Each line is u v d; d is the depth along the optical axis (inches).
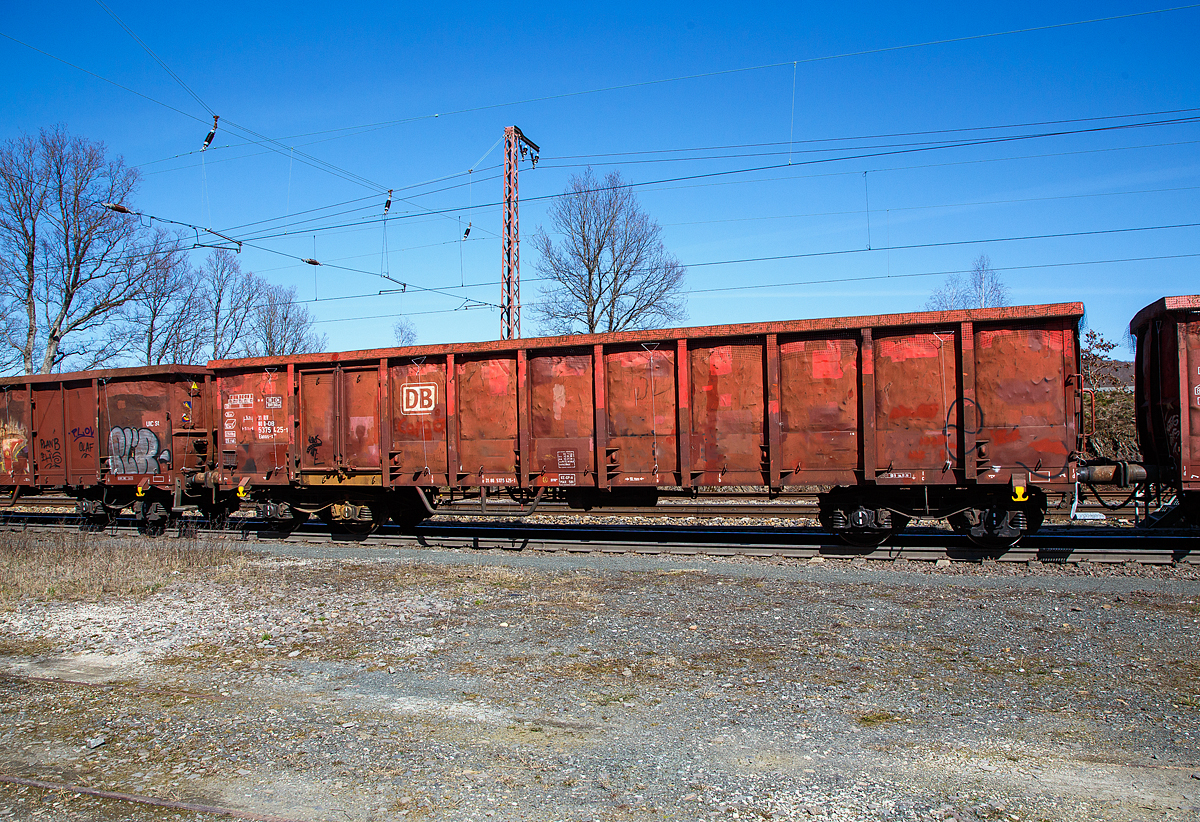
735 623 282.5
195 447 550.9
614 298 1298.0
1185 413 364.2
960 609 295.9
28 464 609.9
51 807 154.3
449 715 198.8
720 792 153.9
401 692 217.5
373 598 335.0
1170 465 383.6
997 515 398.3
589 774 163.0
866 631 268.2
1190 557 368.5
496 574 384.5
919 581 353.7
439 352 477.7
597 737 183.0
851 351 408.8
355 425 501.0
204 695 216.4
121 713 203.6
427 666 239.8
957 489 411.2
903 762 166.2
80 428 589.3
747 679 221.6
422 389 485.4
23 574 381.1
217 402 543.5
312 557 452.1
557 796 153.7
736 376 426.3
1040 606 297.4
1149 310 391.5
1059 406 381.7
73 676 237.6
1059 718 188.4
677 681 221.6
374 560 437.4
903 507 416.5
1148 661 229.0
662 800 151.3
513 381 468.8
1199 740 173.6
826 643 255.3
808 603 312.7
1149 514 418.3
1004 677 218.5
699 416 432.5
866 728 185.2
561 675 228.7
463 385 478.9
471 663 241.8
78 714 203.8
